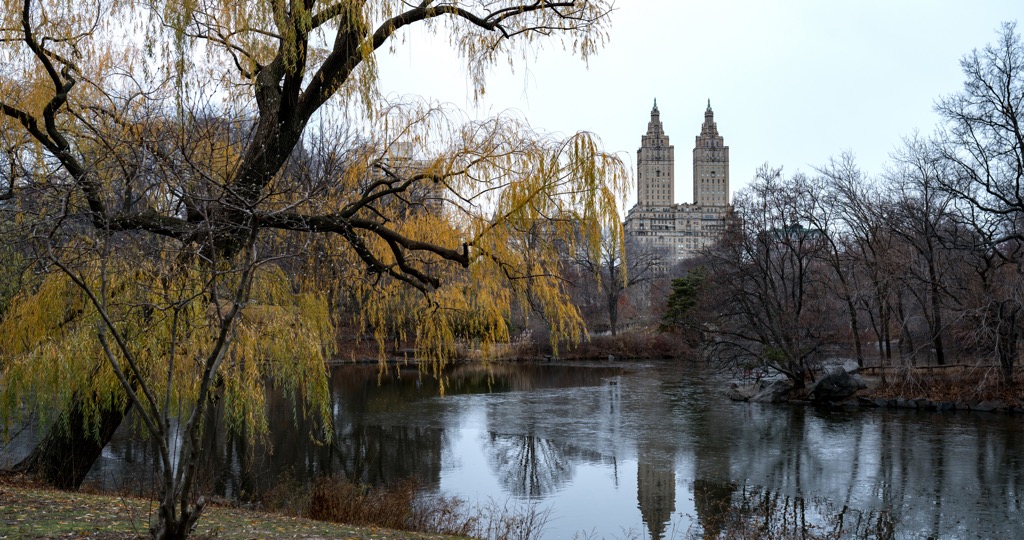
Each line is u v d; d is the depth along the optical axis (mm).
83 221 8648
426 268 11148
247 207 7438
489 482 17719
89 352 8250
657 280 82562
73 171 8133
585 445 22562
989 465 18938
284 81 9398
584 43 10656
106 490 11812
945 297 32938
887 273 32875
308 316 9844
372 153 10633
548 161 9492
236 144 9570
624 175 9320
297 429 23953
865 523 14391
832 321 37906
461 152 10062
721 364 37250
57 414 10164
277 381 9898
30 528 6426
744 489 17188
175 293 7797
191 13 8484
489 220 9930
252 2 8938
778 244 37719
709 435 24156
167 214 9070
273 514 10289
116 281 8180
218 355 4980
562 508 15398
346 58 9352
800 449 21578
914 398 29344
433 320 11086
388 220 10469
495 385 39469
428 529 12078
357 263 10719
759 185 40500
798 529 13898
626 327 75062
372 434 24016
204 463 15719
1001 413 26953
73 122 9820
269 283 9695
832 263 37625
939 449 20984
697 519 14680
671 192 143750
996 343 26766
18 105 9516
